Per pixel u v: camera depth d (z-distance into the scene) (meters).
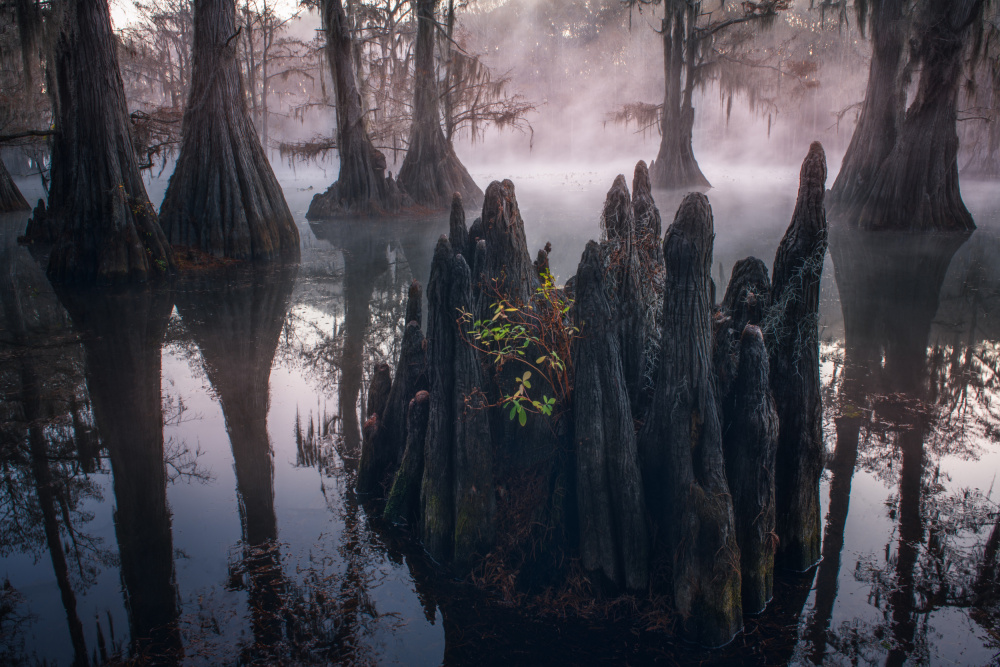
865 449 6.49
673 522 4.26
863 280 14.20
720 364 4.68
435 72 31.28
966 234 20.19
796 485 4.57
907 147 20.91
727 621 3.99
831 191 24.70
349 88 26.81
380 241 21.05
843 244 18.83
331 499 5.85
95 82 14.66
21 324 11.76
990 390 7.95
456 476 4.75
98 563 5.04
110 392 8.55
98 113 14.73
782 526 4.64
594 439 4.27
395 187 28.39
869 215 21.61
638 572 4.32
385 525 5.42
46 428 7.51
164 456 6.78
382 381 6.24
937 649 3.93
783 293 4.55
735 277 5.75
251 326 11.52
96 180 15.03
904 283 13.87
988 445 6.55
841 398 7.77
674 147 37.91
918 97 20.58
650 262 5.58
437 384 4.83
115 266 14.85
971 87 22.50
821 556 4.84
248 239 17.77
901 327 10.68
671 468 4.27
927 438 6.71
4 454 6.91
